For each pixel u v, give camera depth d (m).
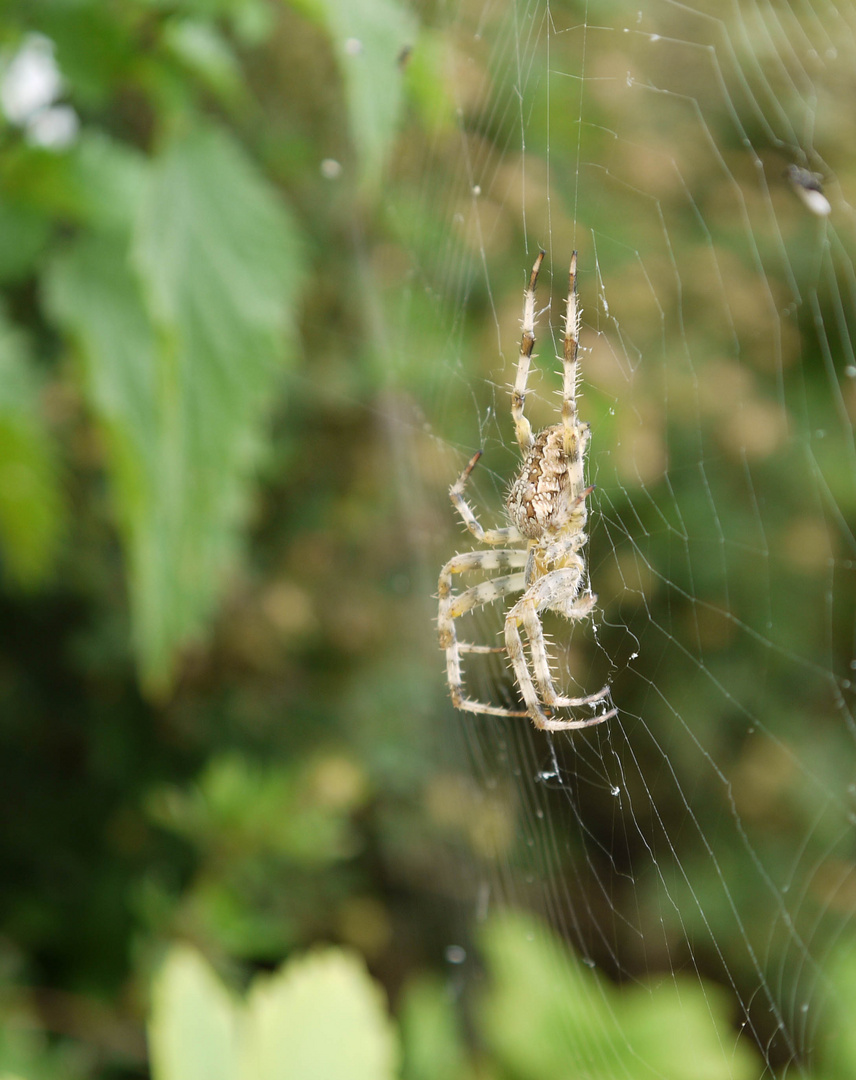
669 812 0.28
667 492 0.29
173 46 0.22
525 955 0.26
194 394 0.22
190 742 0.31
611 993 0.26
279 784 0.26
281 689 0.33
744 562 0.31
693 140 0.29
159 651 0.22
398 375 0.30
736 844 0.30
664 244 0.30
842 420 0.30
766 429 0.30
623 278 0.29
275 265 0.22
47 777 0.32
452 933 0.32
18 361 0.23
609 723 0.23
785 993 0.28
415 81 0.22
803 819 0.30
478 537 0.24
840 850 0.30
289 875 0.30
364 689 0.33
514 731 0.25
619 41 0.28
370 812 0.34
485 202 0.26
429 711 0.33
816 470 0.30
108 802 0.31
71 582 0.30
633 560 0.25
